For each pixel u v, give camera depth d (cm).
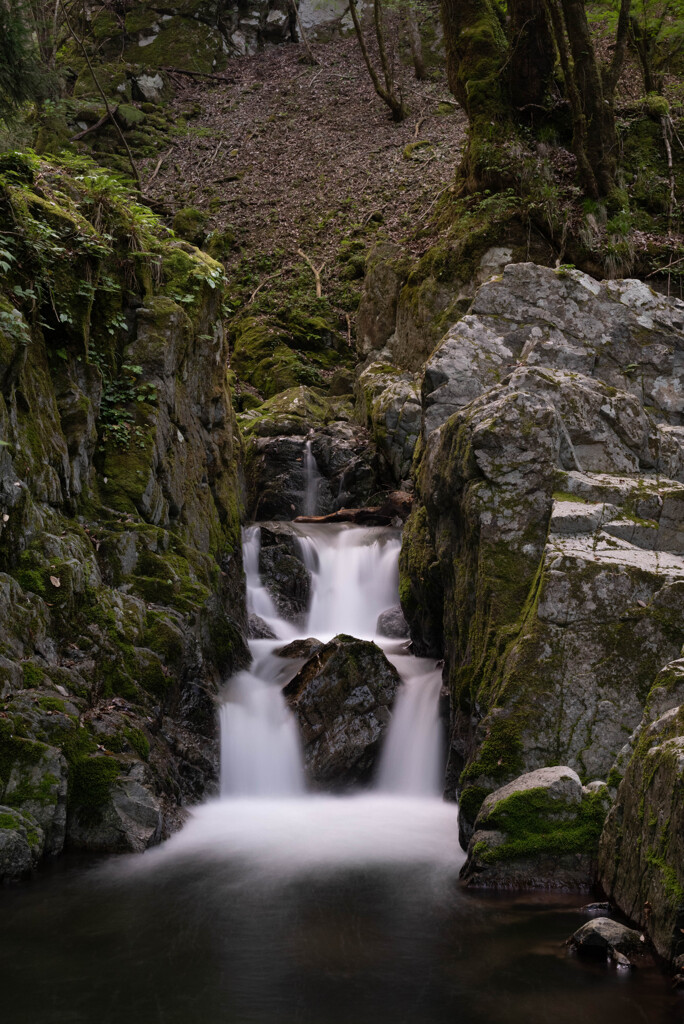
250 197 1986
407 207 1750
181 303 938
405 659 869
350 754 741
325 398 1474
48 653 638
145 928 467
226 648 841
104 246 811
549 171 1276
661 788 440
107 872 551
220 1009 378
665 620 598
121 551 757
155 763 651
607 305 888
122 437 814
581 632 604
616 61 1265
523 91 1328
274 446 1282
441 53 2345
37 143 1908
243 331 1669
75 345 786
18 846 534
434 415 841
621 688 588
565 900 506
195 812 679
